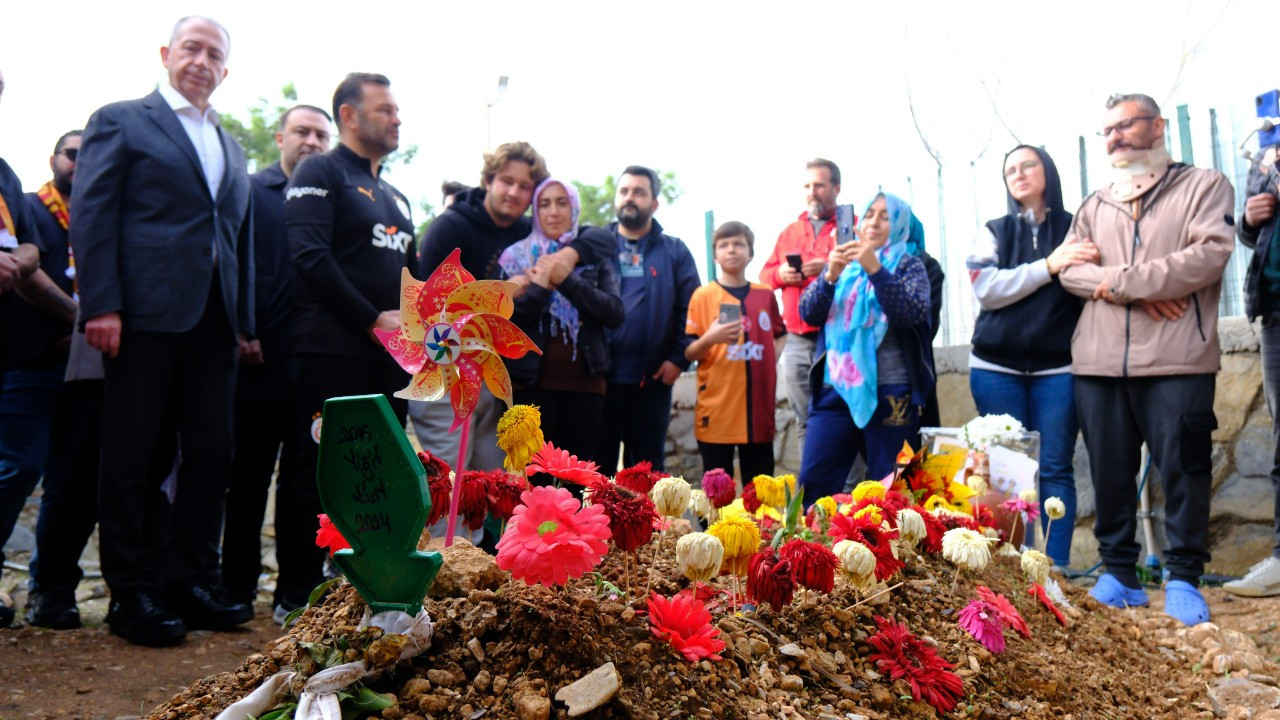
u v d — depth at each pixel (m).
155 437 3.52
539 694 1.55
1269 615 3.89
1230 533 5.01
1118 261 4.25
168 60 3.75
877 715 1.93
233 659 3.38
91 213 3.38
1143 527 5.18
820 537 2.72
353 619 1.75
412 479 1.65
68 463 3.92
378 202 4.01
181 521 3.72
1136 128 4.24
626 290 5.21
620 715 1.58
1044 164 4.65
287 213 3.84
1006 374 4.60
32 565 4.03
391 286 3.99
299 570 3.91
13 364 3.96
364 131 3.99
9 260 3.62
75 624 3.79
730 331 4.96
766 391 5.17
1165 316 4.05
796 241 5.55
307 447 3.80
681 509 2.05
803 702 1.88
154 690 3.00
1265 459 4.94
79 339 3.87
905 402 4.30
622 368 5.09
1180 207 4.14
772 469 5.24
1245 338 5.03
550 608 1.71
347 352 3.79
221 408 3.74
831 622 2.22
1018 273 4.50
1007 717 2.18
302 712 1.52
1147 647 3.30
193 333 3.64
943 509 3.19
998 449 3.72
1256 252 4.16
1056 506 3.38
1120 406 4.18
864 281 4.39
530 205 4.44
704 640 1.78
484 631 1.68
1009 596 3.04
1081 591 3.64
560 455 2.06
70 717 2.71
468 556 1.87
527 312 4.11
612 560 2.30
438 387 1.74
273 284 4.41
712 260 6.88
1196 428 3.98
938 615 2.58
